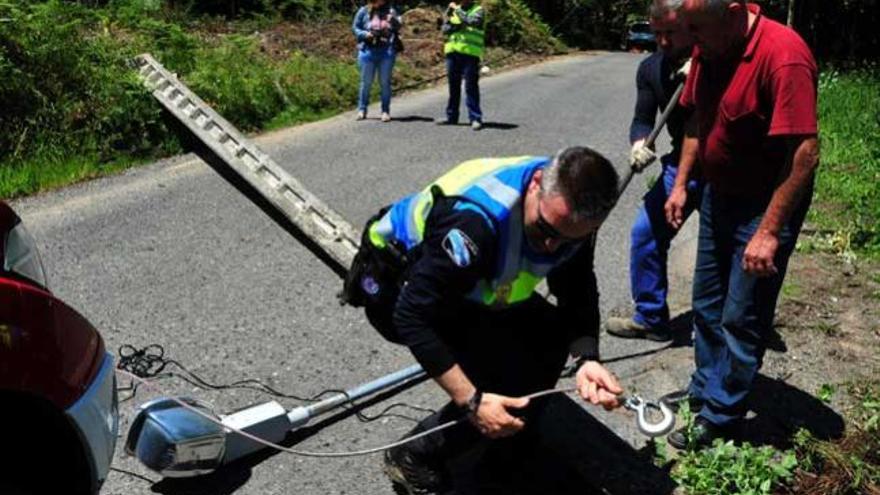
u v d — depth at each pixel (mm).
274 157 8359
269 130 9859
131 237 5938
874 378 4141
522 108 12039
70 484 2566
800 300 4992
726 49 3104
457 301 2643
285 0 16250
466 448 3023
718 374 3482
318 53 13984
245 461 3365
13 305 2355
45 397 2400
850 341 4527
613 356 4367
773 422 3752
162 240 5891
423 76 14719
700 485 3230
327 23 16297
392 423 3688
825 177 7832
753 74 3061
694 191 4117
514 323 2984
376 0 10398
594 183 2393
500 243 2576
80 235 5957
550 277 2963
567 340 3014
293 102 10984
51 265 5371
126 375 3967
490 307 2824
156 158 8164
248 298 4969
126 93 8359
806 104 2969
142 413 3146
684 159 3883
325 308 4867
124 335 4449
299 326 4625
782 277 3295
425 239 2670
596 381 2824
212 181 7324
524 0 26906
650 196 4352
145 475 3258
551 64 19891
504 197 2561
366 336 4539
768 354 4355
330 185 7402
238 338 4457
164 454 3055
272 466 3348
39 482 2555
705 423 3475
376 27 10336
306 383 4031
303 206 6059
